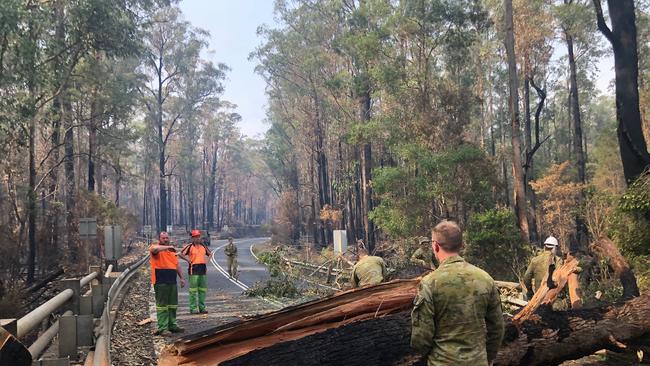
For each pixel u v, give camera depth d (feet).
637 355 19.71
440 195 67.05
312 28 126.11
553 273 17.72
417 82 78.23
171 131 207.41
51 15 72.28
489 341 11.39
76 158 127.95
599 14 42.50
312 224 161.89
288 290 51.93
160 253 31.50
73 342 20.26
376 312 15.75
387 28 77.05
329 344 13.80
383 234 106.63
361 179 128.57
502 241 53.31
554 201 98.68
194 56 187.32
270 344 14.43
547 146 173.68
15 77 66.54
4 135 75.61
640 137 40.93
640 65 98.84
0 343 6.63
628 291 23.07
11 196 81.05
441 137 72.59
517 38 98.89
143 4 86.38
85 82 92.63
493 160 69.87
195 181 284.20
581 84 141.69
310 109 155.43
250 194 378.12
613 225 36.94
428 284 11.18
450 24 75.72
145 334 31.86
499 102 148.66
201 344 13.84
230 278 70.38
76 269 77.71
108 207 105.81
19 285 60.49
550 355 16.98
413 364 14.20
